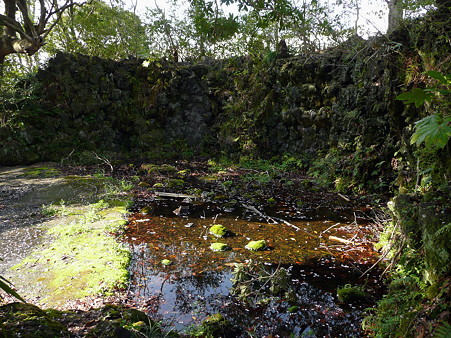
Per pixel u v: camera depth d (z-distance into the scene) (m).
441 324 1.91
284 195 7.84
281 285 3.61
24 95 11.44
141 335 2.31
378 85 7.65
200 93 13.64
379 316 2.78
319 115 9.84
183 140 13.44
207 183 9.20
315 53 10.97
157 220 5.89
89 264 3.94
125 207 6.55
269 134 11.50
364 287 3.64
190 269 4.03
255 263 4.21
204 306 3.23
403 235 3.45
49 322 2.01
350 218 6.10
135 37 15.59
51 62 11.98
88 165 11.23
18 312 1.98
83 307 3.04
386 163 7.21
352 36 9.79
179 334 2.70
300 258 4.39
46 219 5.66
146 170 10.42
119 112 12.98
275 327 2.94
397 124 6.70
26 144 11.17
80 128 12.27
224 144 12.73
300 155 10.48
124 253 4.33
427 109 4.40
